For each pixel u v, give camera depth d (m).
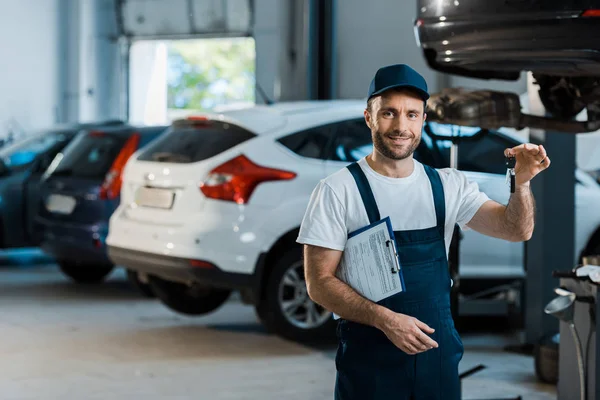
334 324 6.92
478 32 4.92
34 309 8.26
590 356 4.37
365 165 3.02
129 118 17.44
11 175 10.39
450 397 3.02
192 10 16.38
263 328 7.53
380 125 2.94
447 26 5.02
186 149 6.99
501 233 3.08
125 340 7.04
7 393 5.54
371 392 2.99
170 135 7.30
